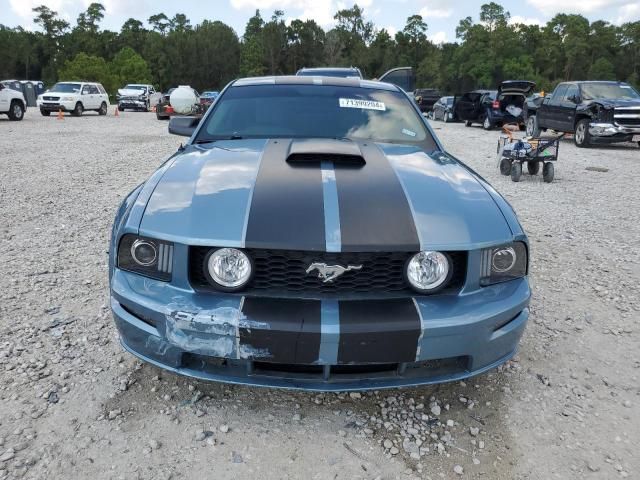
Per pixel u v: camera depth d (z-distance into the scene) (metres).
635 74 93.75
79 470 2.02
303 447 2.19
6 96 19.92
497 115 19.83
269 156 2.75
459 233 2.17
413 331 2.02
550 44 94.44
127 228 2.24
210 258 2.08
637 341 3.18
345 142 3.04
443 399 2.55
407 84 13.26
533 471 2.09
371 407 2.47
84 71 67.94
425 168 2.72
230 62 100.94
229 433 2.25
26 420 2.28
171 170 2.66
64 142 13.13
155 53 92.75
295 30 103.56
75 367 2.69
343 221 2.14
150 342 2.15
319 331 1.97
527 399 2.57
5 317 3.21
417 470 2.08
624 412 2.49
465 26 89.56
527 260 2.38
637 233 5.59
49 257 4.33
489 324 2.13
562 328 3.32
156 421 2.31
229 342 2.03
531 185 8.32
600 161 11.34
